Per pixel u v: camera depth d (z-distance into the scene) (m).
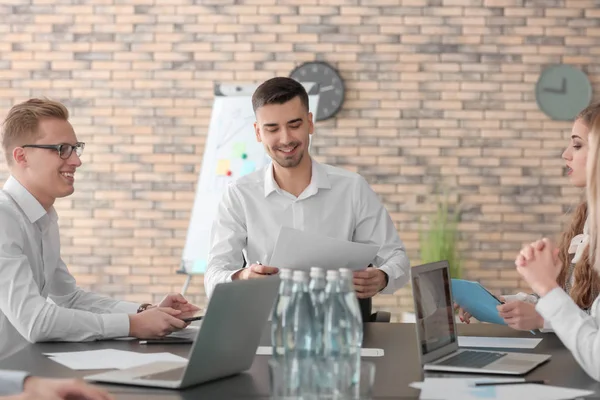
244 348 1.89
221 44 6.44
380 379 1.87
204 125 6.47
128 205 6.51
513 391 1.73
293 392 1.51
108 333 2.42
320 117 6.38
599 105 2.96
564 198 6.34
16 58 6.54
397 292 6.41
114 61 6.50
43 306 2.42
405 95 6.38
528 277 2.01
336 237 3.38
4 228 2.55
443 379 1.87
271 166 3.41
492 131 6.37
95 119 6.52
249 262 3.39
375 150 6.40
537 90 6.33
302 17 6.40
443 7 6.35
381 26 6.38
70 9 6.51
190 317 2.71
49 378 1.76
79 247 6.52
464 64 6.36
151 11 6.47
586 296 2.72
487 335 2.55
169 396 1.68
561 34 6.33
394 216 6.39
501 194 6.38
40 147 2.73
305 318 1.74
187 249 5.65
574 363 2.07
